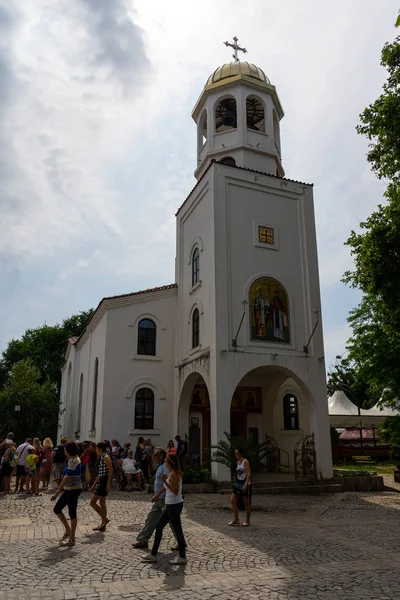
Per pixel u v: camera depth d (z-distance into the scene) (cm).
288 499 1527
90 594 584
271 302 1988
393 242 1495
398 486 1948
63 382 3894
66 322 5128
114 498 1445
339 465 3108
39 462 1638
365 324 2055
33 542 859
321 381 1969
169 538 913
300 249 2134
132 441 2102
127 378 2175
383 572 689
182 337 2231
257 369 2088
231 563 736
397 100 1473
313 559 763
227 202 2038
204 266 2050
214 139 2322
